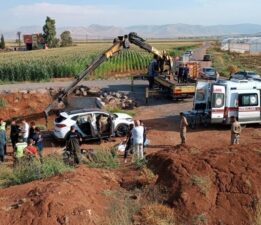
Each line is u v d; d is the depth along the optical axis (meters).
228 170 12.52
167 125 25.78
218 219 11.20
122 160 18.06
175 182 12.22
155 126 25.58
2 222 10.31
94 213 10.88
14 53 91.06
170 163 13.02
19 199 11.50
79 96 34.78
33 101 32.91
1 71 48.19
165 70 35.69
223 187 12.02
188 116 24.33
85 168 14.07
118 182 13.46
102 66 53.19
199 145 21.22
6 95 32.97
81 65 52.31
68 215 10.45
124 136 23.44
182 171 12.52
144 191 12.37
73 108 29.45
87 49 99.25
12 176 15.08
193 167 12.67
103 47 111.44
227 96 23.59
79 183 12.25
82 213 10.58
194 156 13.46
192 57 71.38
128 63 56.38
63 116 22.44
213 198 11.72
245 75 40.16
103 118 22.47
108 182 13.23
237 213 11.39
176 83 32.53
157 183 12.64
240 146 14.38
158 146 21.41
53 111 30.08
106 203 11.68
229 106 23.70
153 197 12.05
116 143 22.34
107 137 22.66
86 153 17.73
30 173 14.88
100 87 40.50
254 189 11.95
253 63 68.94
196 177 12.12
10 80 48.28
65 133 22.12
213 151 13.99
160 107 31.31
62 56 68.81
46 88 37.91
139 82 44.12
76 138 17.20
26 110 31.97
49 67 50.06
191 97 32.94
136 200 11.97
